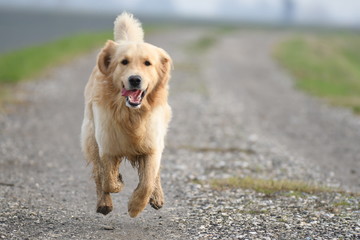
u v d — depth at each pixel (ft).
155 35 212.43
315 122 70.13
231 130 61.21
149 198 26.94
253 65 144.36
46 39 213.66
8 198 31.42
